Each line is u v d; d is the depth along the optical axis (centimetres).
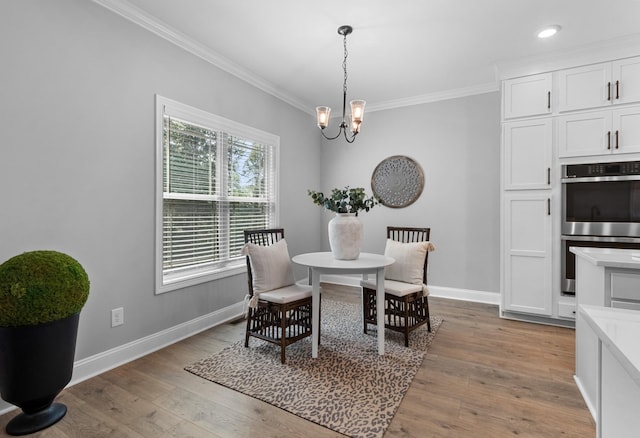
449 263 401
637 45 271
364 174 455
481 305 373
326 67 330
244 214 350
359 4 230
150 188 250
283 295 242
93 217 216
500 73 326
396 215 431
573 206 297
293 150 426
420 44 285
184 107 275
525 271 317
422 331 295
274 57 309
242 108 339
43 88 191
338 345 263
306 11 238
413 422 168
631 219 275
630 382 77
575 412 176
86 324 212
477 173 385
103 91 220
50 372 164
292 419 171
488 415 174
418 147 417
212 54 297
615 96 279
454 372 220
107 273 224
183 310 279
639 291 167
